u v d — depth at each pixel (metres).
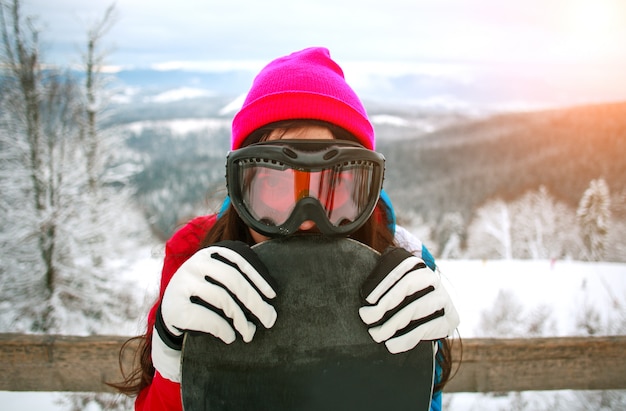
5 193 10.09
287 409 0.75
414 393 0.78
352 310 0.77
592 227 35.38
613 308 5.31
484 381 2.02
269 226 0.86
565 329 5.44
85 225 10.73
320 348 0.76
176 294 0.73
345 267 0.79
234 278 0.72
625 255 34.78
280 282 0.77
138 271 11.90
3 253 10.26
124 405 2.79
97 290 11.09
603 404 2.83
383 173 0.92
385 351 0.77
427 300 0.76
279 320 0.76
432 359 0.79
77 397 2.78
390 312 0.75
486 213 38.25
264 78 1.02
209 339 0.74
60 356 1.93
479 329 5.59
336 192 0.88
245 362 0.74
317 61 1.05
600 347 2.03
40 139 10.17
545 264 20.48
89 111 11.21
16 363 1.93
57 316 10.28
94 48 11.23
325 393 0.75
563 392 2.98
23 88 9.84
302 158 0.84
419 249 1.25
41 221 9.94
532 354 2.02
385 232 1.15
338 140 0.88
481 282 17.11
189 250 1.16
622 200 37.19
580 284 15.92
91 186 11.28
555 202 39.72
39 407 2.75
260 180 0.87
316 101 0.94
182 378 0.74
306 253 0.79
